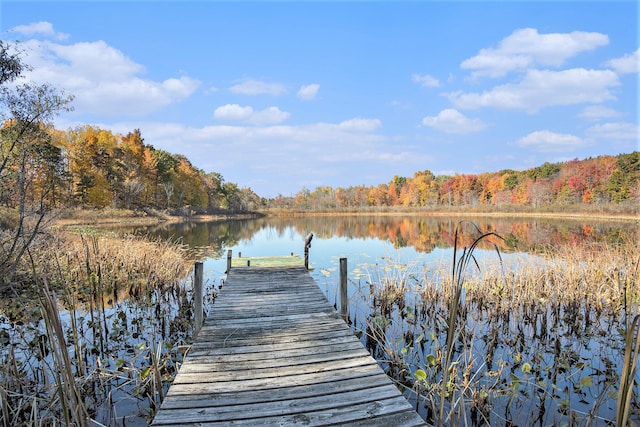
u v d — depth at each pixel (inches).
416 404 141.6
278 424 102.3
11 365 140.9
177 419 104.2
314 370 134.3
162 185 1792.6
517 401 145.4
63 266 314.3
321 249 625.9
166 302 285.3
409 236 860.6
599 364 177.5
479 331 219.1
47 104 260.1
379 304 269.3
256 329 178.5
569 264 320.5
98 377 150.6
